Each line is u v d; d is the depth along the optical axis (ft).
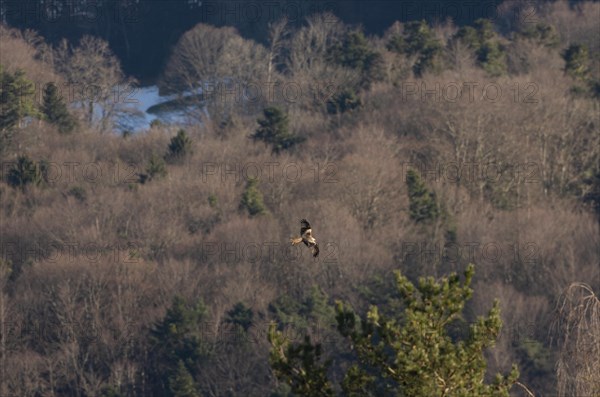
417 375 246.68
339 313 261.65
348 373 258.78
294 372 263.90
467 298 255.29
